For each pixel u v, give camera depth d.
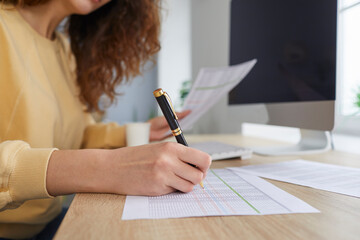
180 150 0.41
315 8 0.71
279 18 0.85
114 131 0.97
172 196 0.39
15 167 0.39
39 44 0.82
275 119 0.89
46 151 0.41
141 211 0.33
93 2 0.83
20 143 0.42
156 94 0.45
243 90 1.07
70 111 0.90
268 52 0.91
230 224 0.29
